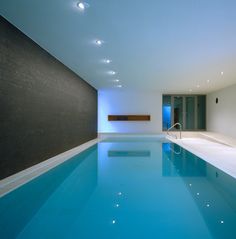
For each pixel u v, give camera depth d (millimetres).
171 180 4039
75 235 2160
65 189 3547
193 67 6730
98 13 3361
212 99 12547
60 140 6281
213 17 3482
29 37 4383
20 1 3031
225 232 2211
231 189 3514
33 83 4617
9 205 2908
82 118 8719
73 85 7504
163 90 12164
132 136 11852
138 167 5109
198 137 11500
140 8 3207
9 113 3752
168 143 9297
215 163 5129
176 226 2334
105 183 3867
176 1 3023
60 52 5352
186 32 4082
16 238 2117
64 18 3541
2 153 3574
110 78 8617
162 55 5523
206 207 2832
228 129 10406
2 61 3555
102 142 9586
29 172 4180
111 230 2260
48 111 5418
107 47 4941
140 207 2826
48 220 2496
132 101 13312
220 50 5109
